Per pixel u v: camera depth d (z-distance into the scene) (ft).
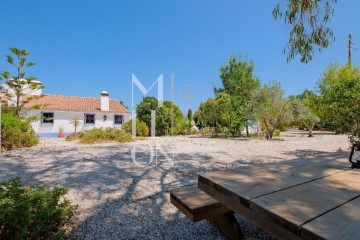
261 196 3.91
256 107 52.80
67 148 33.24
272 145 39.55
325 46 16.07
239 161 22.91
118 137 45.83
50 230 7.64
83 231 8.16
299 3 15.79
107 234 7.96
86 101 83.30
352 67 38.42
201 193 7.22
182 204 6.53
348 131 24.35
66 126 71.77
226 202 4.41
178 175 16.66
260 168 6.25
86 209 10.22
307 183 4.73
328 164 6.88
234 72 87.76
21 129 35.76
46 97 74.90
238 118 60.29
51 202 7.88
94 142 42.24
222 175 5.41
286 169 6.11
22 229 6.31
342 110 24.34
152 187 13.65
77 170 18.31
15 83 47.55
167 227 8.50
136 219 9.21
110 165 20.47
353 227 2.73
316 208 3.34
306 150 32.53
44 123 68.64
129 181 14.99
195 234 7.97
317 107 31.42
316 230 2.65
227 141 48.06
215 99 67.56
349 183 4.73
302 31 16.16
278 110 51.37
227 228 7.35
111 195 12.17
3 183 7.70
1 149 29.01
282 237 3.05
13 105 48.62
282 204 3.53
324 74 37.11
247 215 3.81
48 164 20.71
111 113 80.53
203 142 45.32
